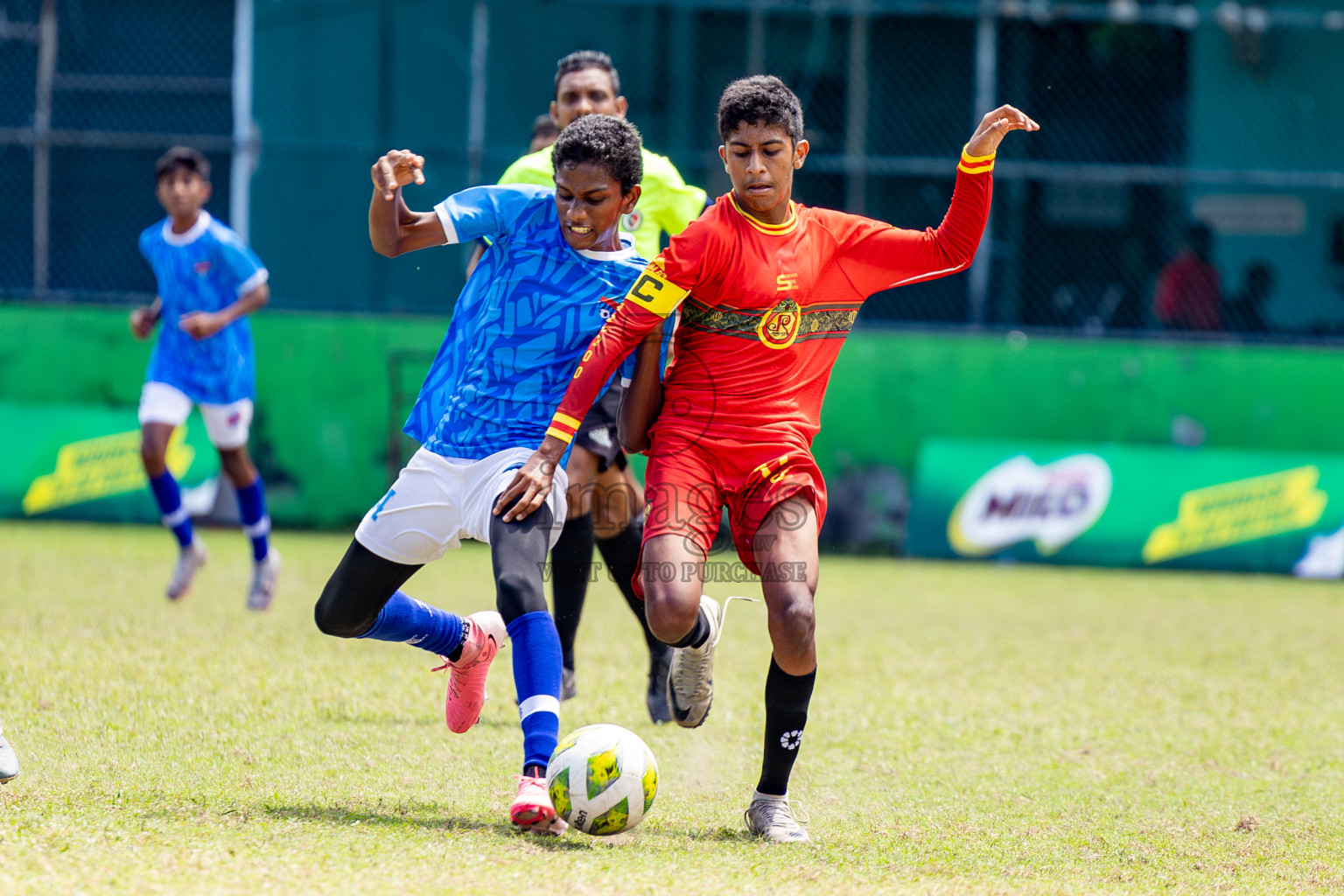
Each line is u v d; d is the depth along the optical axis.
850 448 37.19
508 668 20.92
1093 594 32.00
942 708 19.44
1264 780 16.03
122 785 13.24
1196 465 36.75
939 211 41.91
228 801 12.80
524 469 12.50
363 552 13.14
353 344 37.28
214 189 43.69
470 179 39.62
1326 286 47.06
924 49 43.94
